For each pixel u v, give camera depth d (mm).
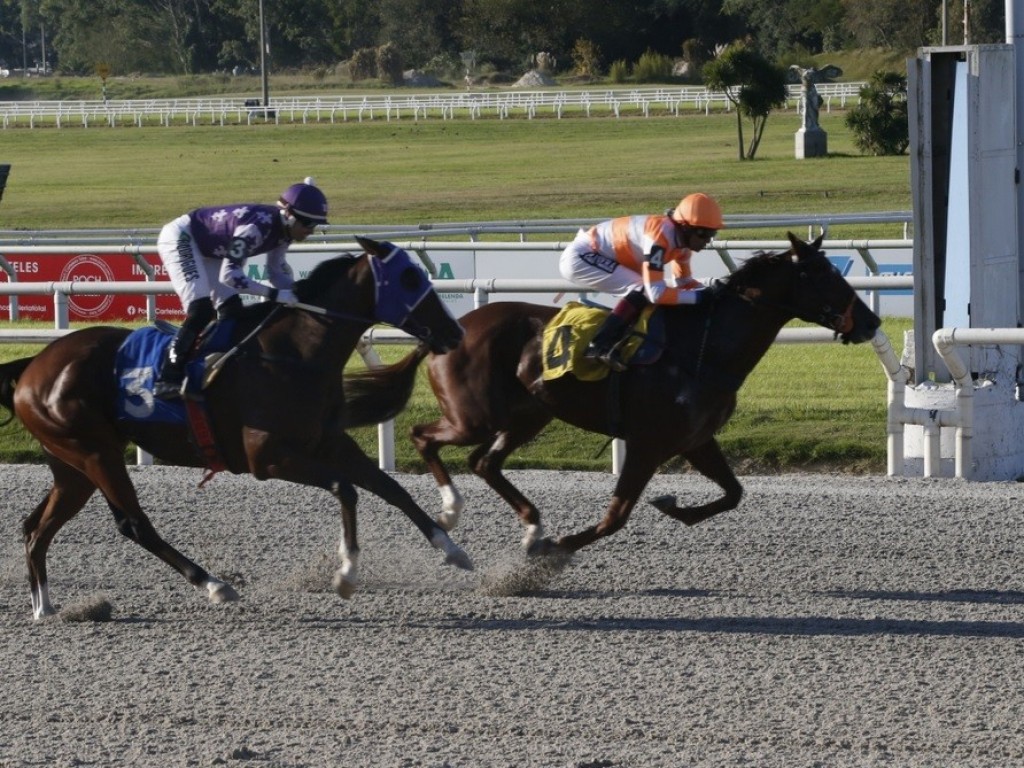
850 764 9797
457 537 16984
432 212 68375
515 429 16188
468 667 12102
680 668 11977
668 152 93500
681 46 179375
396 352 27406
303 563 16016
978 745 10117
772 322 14578
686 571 15359
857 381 24734
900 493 18641
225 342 13945
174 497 19109
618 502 14773
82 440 14086
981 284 20312
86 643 13094
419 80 171625
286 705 11164
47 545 14289
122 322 34375
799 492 18734
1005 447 20359
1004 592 14359
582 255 15445
